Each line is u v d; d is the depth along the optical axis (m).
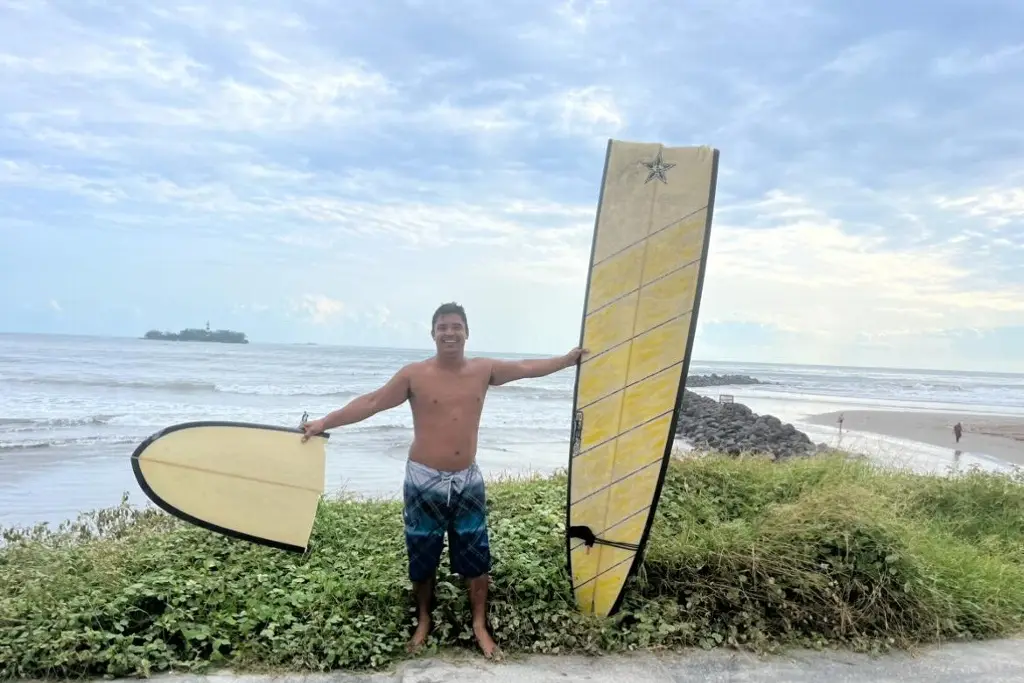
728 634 3.98
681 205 4.13
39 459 11.33
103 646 3.51
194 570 4.34
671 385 4.09
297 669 3.52
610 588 4.09
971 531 6.34
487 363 3.89
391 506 6.02
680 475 5.87
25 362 42.16
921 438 19.03
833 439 18.55
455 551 3.76
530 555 4.43
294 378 35.53
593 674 3.54
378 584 4.09
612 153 4.27
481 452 13.81
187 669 3.50
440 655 3.71
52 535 5.45
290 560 4.57
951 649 4.02
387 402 3.87
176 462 4.01
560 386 44.50
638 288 4.19
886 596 4.16
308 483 4.13
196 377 33.19
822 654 3.88
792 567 4.15
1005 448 17.19
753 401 38.16
